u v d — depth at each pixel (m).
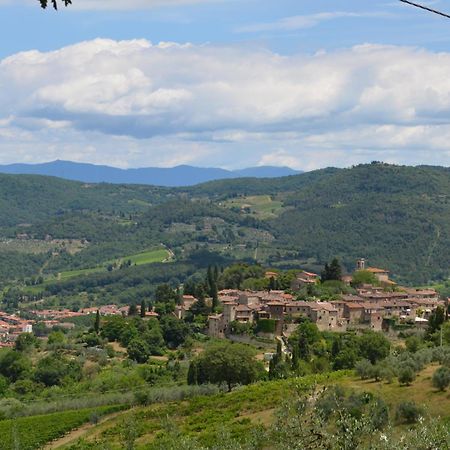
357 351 179.25
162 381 198.38
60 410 175.88
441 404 105.75
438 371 114.94
